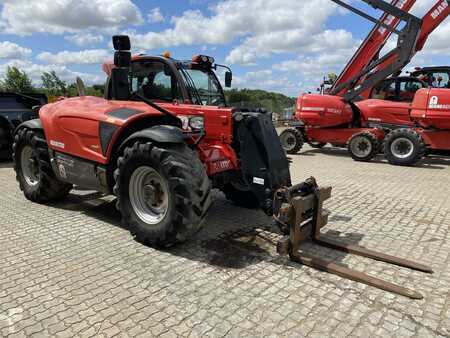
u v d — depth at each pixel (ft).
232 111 12.75
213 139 13.30
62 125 13.93
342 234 13.23
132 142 11.80
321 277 9.98
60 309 8.41
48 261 10.71
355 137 30.12
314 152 35.78
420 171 25.68
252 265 10.62
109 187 13.09
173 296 8.98
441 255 11.60
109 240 12.25
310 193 11.84
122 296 8.95
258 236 12.79
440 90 26.94
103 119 12.53
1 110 27.61
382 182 21.80
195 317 8.18
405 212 15.84
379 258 11.05
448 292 9.39
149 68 15.20
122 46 11.76
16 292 9.07
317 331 7.79
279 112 55.62
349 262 10.96
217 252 11.46
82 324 7.89
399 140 27.84
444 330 7.89
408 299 9.02
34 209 15.46
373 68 31.17
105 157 12.64
